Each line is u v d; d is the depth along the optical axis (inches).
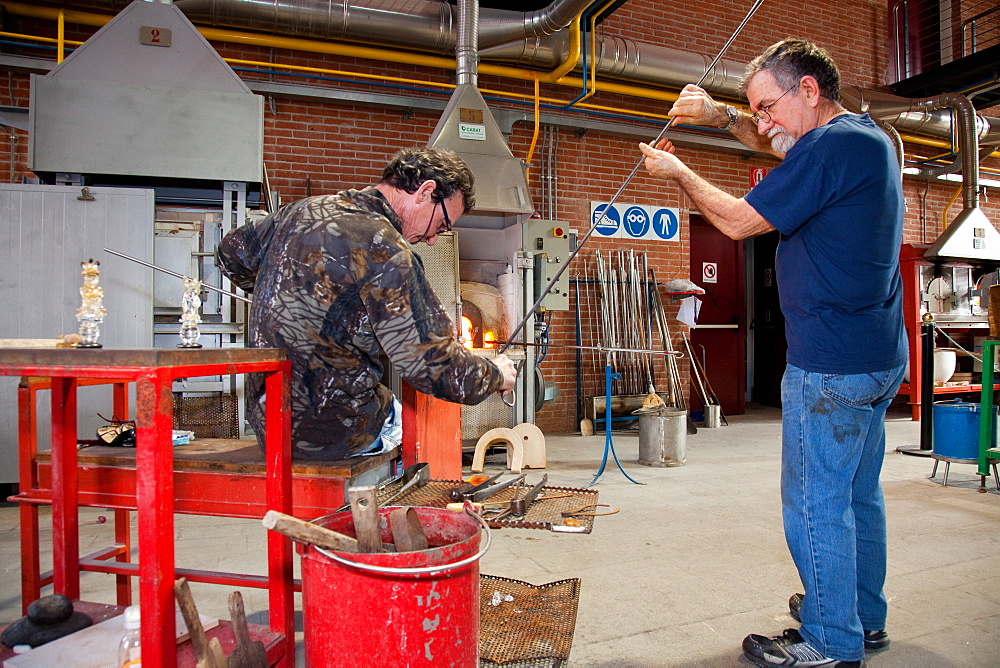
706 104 79.8
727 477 161.9
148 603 42.4
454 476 136.2
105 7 186.4
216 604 82.9
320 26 194.2
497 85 235.5
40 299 138.8
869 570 71.5
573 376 248.1
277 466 56.2
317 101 211.3
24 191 138.4
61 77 142.2
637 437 230.1
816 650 65.1
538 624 70.6
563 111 242.4
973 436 155.2
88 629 55.9
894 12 302.7
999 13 307.6
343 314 59.8
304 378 61.8
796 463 66.4
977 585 90.4
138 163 145.1
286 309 59.9
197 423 146.9
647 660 68.8
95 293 60.6
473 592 48.6
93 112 143.2
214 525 119.6
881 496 71.8
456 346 60.6
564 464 179.5
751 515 126.6
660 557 102.0
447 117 182.1
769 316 339.6
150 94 146.1
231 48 202.1
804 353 65.4
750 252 352.5
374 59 215.8
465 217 201.9
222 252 72.8
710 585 90.1
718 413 258.8
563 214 247.0
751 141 83.9
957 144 290.2
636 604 83.5
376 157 219.0
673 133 257.4
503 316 197.8
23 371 43.3
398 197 67.8
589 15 217.0
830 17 294.7
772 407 332.2
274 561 57.6
